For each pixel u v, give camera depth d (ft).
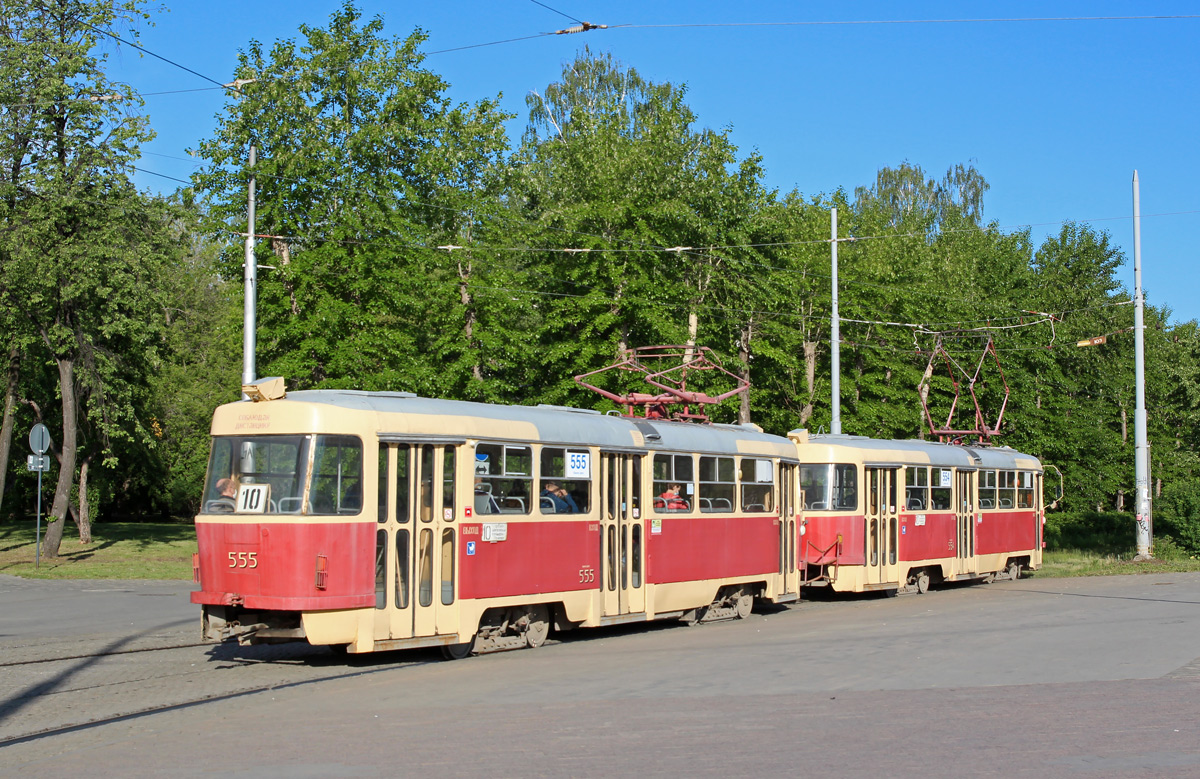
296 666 42.19
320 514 40.19
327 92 104.27
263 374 97.60
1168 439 184.65
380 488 41.86
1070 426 155.33
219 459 42.29
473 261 103.71
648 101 208.44
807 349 131.03
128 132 95.86
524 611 47.73
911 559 76.89
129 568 90.02
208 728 30.22
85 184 95.20
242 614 41.37
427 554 43.14
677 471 56.95
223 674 40.06
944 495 81.76
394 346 99.25
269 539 40.19
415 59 107.55
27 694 35.63
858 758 26.61
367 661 43.60
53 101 92.17
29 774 25.12
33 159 95.35
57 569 87.61
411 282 99.60
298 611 40.11
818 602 71.87
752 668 41.14
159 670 40.93
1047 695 35.53
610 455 52.70
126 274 95.66
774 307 121.39
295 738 28.81
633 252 106.52
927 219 188.55
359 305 100.27
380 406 42.68
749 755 26.86
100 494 146.41
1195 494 117.08
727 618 61.05
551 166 129.18
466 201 106.11
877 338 133.69
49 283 91.66
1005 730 29.96
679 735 29.17
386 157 106.01
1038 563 95.71
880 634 51.83
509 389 103.96
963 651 45.78
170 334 139.64
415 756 26.71
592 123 116.06
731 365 115.85
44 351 105.09
